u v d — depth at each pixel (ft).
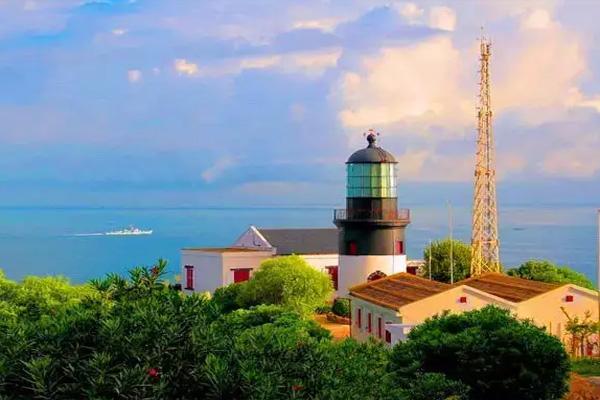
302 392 54.39
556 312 154.20
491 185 258.37
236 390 51.44
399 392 67.10
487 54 259.60
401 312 145.89
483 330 100.68
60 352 52.16
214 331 55.77
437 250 269.03
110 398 49.39
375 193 234.17
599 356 153.89
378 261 233.76
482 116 258.98
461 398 84.12
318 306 216.95
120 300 57.26
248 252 262.47
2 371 50.26
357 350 75.61
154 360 51.57
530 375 96.53
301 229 293.84
